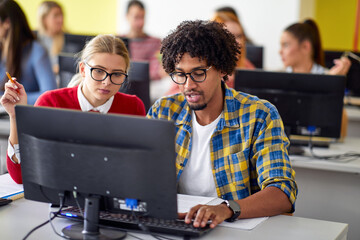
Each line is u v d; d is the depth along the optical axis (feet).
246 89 9.48
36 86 12.34
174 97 6.81
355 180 9.18
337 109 9.11
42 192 5.49
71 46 13.62
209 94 6.03
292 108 9.26
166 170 4.80
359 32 24.13
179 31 6.02
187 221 5.29
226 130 6.40
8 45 11.84
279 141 6.19
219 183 6.36
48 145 5.18
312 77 9.09
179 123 6.60
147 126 4.75
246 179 6.30
